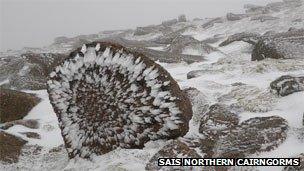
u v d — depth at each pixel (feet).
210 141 28.76
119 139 30.12
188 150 27.30
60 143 35.65
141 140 29.60
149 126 29.48
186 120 29.55
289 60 45.98
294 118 29.12
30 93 49.19
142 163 27.66
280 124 28.43
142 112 29.53
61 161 32.42
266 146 27.09
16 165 32.68
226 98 35.58
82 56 30.89
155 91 29.35
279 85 33.22
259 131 28.27
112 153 29.73
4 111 42.42
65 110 31.96
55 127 38.75
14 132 36.40
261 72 42.34
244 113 31.89
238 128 29.22
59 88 31.96
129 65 29.78
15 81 53.83
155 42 97.19
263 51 51.98
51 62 59.82
